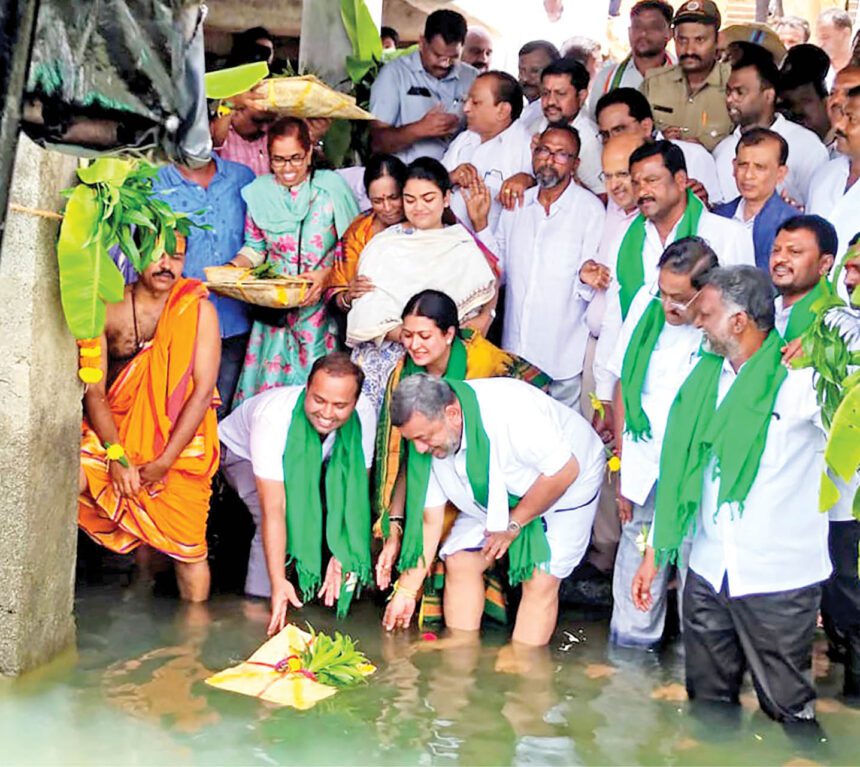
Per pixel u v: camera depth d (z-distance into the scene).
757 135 5.50
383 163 5.94
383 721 4.38
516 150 6.52
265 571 5.64
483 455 5.00
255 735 4.22
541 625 5.22
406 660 4.98
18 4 2.52
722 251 5.41
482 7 9.13
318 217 6.09
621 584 5.24
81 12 2.84
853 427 3.71
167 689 4.57
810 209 5.70
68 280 4.54
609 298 5.61
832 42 8.04
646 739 4.30
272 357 6.14
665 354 4.96
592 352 6.16
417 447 5.04
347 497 5.39
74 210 4.48
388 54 7.47
